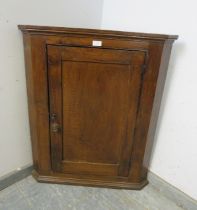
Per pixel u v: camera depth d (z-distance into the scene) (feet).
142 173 4.12
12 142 3.93
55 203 3.78
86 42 2.98
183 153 3.82
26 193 3.95
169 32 3.51
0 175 3.96
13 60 3.44
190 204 3.85
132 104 3.39
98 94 3.36
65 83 3.30
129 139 3.67
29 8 3.34
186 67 3.42
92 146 3.81
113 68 3.16
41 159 3.95
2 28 3.15
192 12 3.18
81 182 4.11
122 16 4.11
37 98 3.40
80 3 4.00
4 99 3.54
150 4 3.65
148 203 3.96
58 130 3.66
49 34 2.94
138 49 3.00
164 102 3.84
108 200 3.93
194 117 3.51
